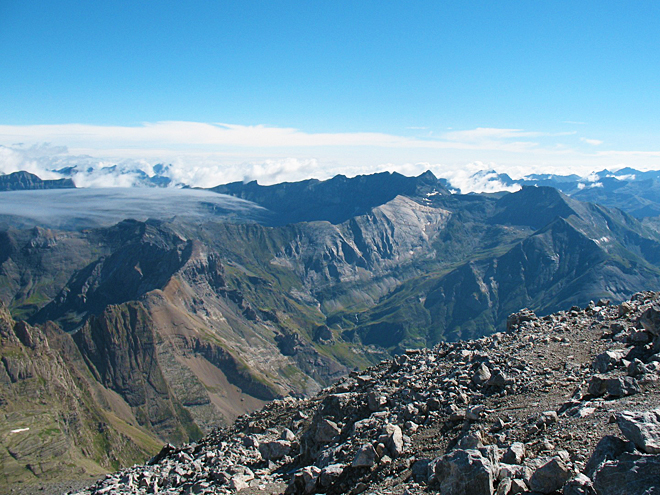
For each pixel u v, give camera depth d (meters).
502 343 47.88
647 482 16.25
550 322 52.09
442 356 53.66
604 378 28.44
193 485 39.56
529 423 27.75
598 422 24.39
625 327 40.62
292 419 55.72
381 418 38.03
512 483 20.80
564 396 30.73
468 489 21.16
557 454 22.14
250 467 43.38
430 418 34.62
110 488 46.69
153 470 50.78
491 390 35.72
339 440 38.62
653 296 50.88
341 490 30.38
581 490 18.20
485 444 26.89
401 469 29.06
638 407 24.50
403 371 50.81
